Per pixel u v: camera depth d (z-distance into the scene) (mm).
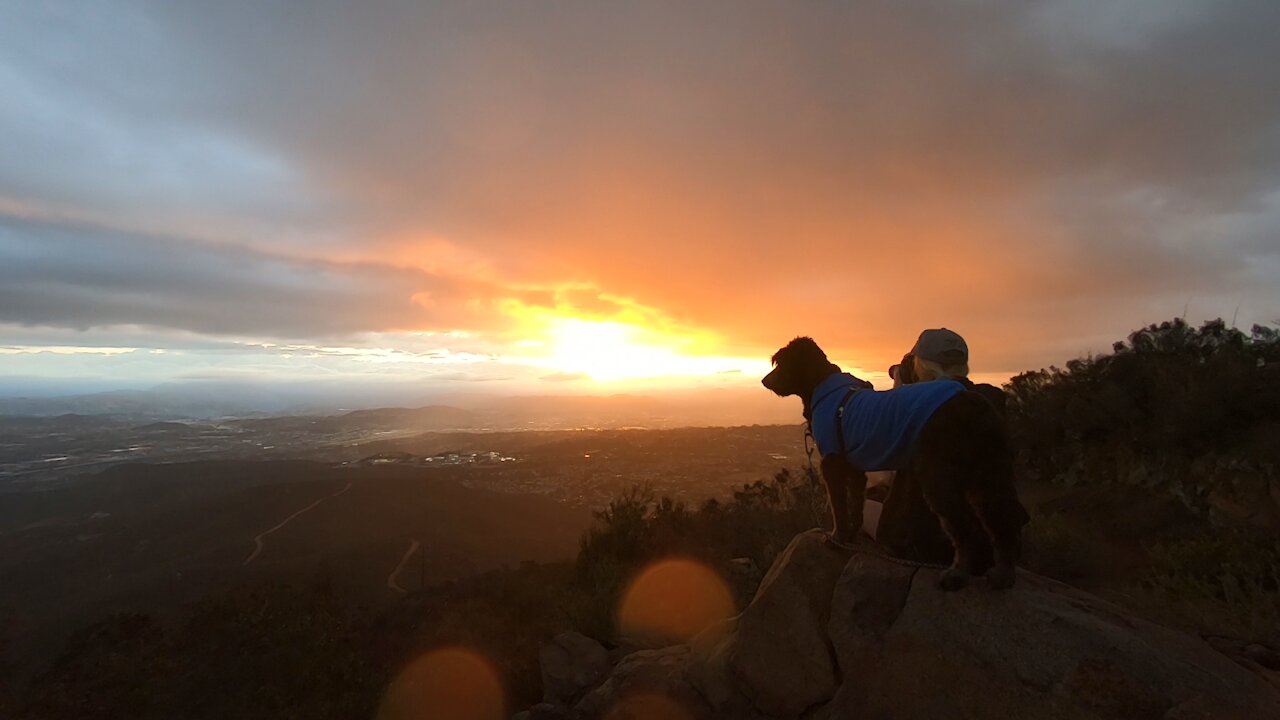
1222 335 11328
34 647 29219
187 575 52594
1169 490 9602
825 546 4582
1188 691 2957
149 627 17922
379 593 42344
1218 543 7145
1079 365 12586
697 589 8531
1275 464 8211
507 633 10055
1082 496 10641
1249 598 6172
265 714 10562
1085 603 3672
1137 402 10828
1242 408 9211
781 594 4453
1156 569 7246
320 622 14898
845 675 3926
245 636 14367
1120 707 3004
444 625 11305
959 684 3449
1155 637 3389
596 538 11859
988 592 3617
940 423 3523
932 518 4359
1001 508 3488
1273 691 3145
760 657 4461
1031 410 13031
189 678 12898
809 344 4629
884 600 3986
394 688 9227
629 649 7121
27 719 13227
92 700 13055
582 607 8062
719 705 4695
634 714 5016
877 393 3998
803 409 4648
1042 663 3248
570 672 6449
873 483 5770
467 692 8133
